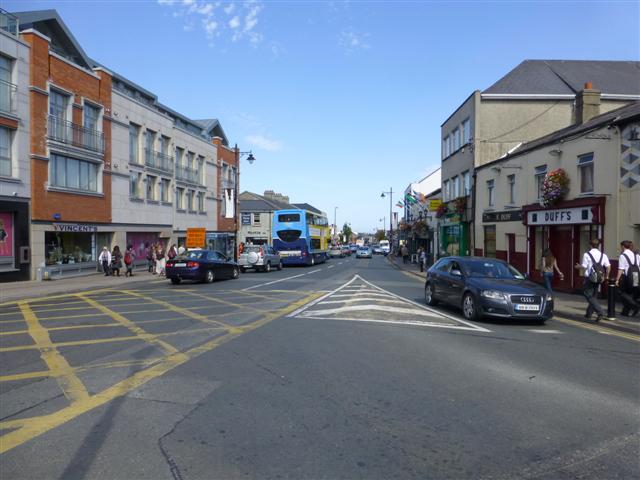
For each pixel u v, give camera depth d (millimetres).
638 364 6820
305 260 37438
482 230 24516
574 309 12289
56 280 21781
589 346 8070
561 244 17141
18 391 5426
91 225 25641
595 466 3689
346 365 6621
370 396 5301
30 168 21250
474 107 25594
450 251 30500
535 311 10039
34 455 3816
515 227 20438
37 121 21484
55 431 4293
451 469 3627
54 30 25891
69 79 23719
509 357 7188
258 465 3670
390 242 83250
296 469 3611
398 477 3500
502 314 10102
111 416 4656
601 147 14266
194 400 5133
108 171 27172
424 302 14250
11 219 20422
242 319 10609
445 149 33250
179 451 3900
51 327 9578
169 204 35250
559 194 16094
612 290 10570
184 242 37781
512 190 21188
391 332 9125
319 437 4191
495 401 5156
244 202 64438
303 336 8672
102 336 8609
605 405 5051
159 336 8617
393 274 29172
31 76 21188
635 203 12859
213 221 44156
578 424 4523
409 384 5754
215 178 44656
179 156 37656
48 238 22953
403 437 4203
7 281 20016
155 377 5984
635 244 12961
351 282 21844
